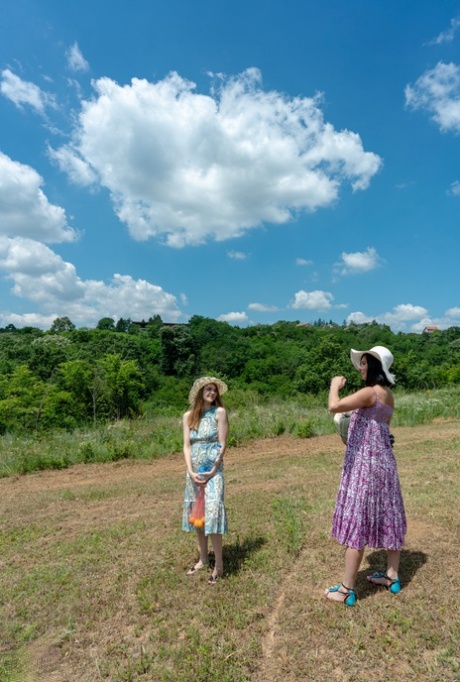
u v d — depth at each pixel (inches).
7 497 306.5
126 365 1336.1
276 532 195.2
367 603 136.9
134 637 131.4
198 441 166.2
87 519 239.6
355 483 136.1
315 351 1820.9
